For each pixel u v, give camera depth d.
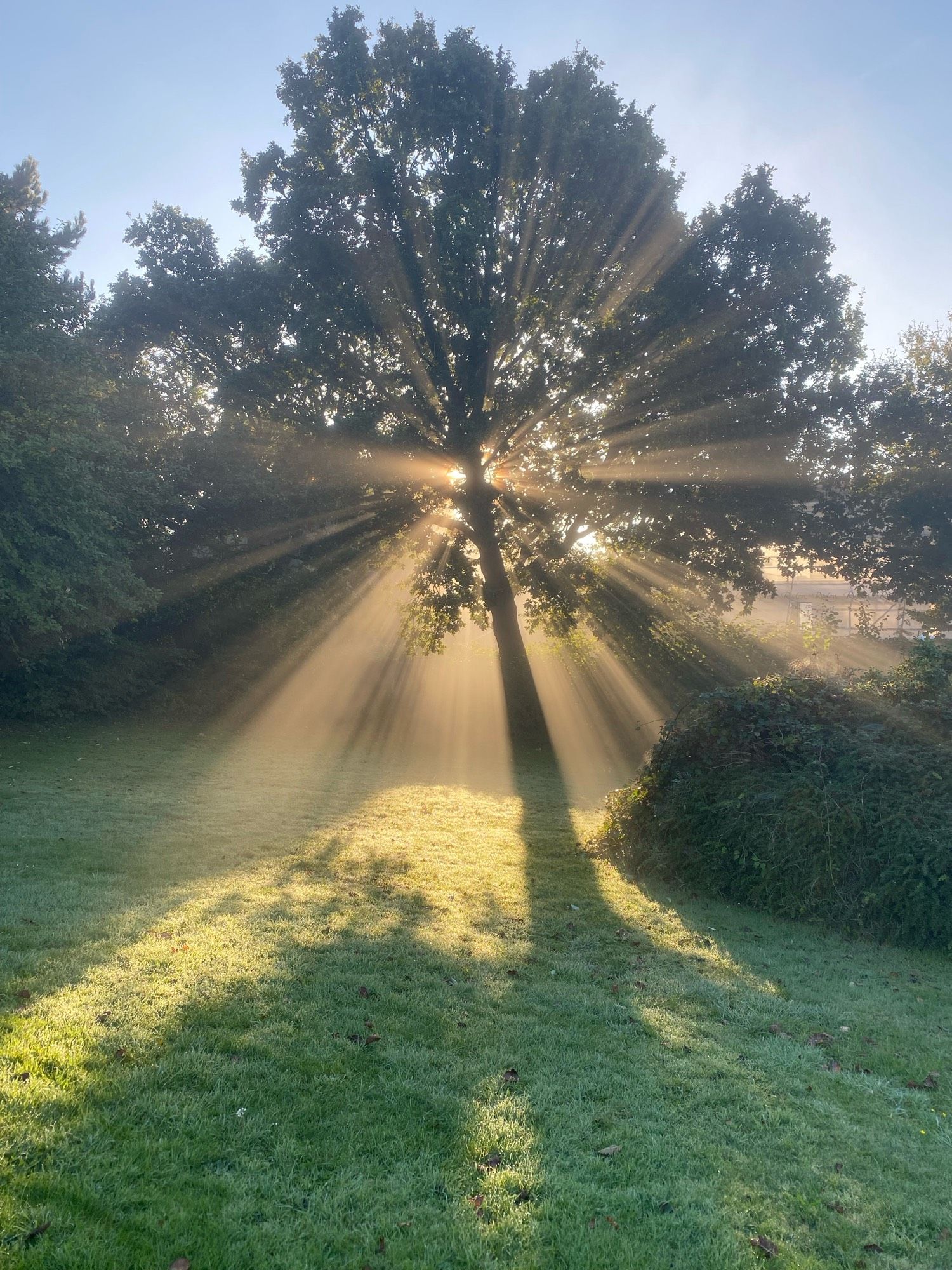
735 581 22.69
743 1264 2.99
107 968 5.17
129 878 7.38
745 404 20.48
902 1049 4.93
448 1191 3.31
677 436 20.56
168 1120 3.61
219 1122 3.63
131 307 22.09
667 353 20.39
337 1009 4.89
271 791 12.58
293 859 8.52
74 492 15.45
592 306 20.81
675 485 20.98
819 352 21.27
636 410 20.81
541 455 22.12
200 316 21.97
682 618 22.83
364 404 21.81
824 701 8.83
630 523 21.56
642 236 20.31
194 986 5.00
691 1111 4.05
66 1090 3.71
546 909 7.50
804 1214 3.31
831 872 7.34
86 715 19.67
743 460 20.91
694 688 22.05
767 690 9.02
